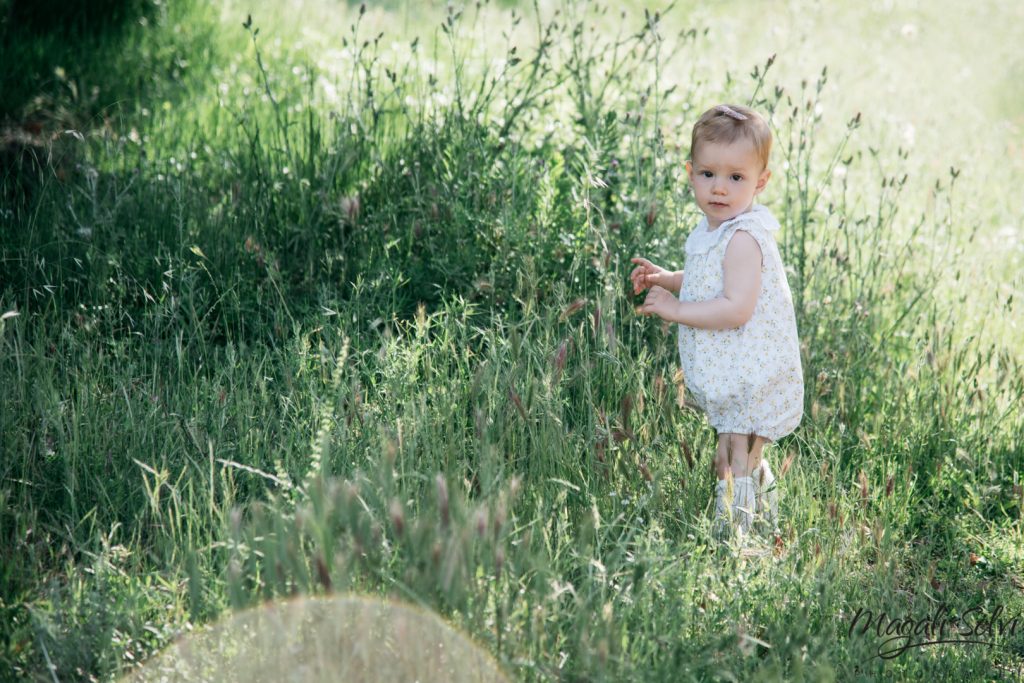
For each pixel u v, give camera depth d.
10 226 4.74
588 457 3.62
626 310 4.53
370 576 2.68
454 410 3.80
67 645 2.73
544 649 2.71
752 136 3.57
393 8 10.38
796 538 3.43
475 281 4.57
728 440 3.77
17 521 3.19
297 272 4.95
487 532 2.70
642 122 5.27
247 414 3.74
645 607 2.86
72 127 5.95
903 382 4.50
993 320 5.09
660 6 12.21
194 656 2.68
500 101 6.50
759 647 3.00
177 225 4.78
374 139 5.46
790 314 3.71
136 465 3.49
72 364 4.02
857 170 7.30
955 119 9.07
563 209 4.84
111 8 7.90
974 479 4.07
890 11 14.30
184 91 7.21
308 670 2.61
